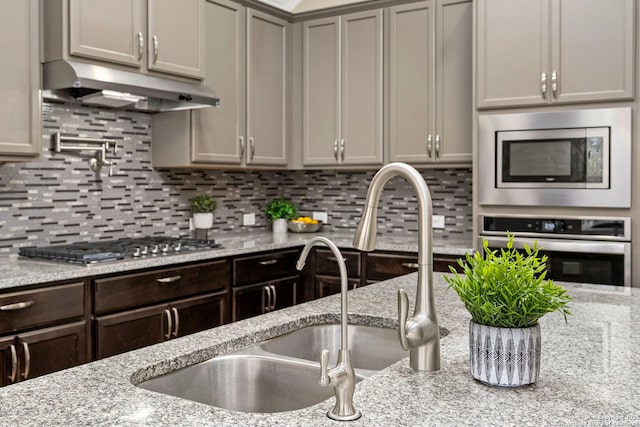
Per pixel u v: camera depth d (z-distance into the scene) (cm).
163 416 101
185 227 418
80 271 265
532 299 112
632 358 133
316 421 98
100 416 101
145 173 388
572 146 330
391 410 103
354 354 183
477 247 359
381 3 420
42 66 298
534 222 342
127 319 289
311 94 453
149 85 320
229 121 400
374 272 396
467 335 154
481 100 357
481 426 95
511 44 348
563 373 122
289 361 144
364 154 431
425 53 405
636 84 317
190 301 327
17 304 242
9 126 271
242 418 100
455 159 396
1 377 238
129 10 318
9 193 312
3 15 268
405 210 457
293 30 460
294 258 413
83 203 350
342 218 486
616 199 320
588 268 329
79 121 345
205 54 374
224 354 151
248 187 475
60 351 260
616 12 320
